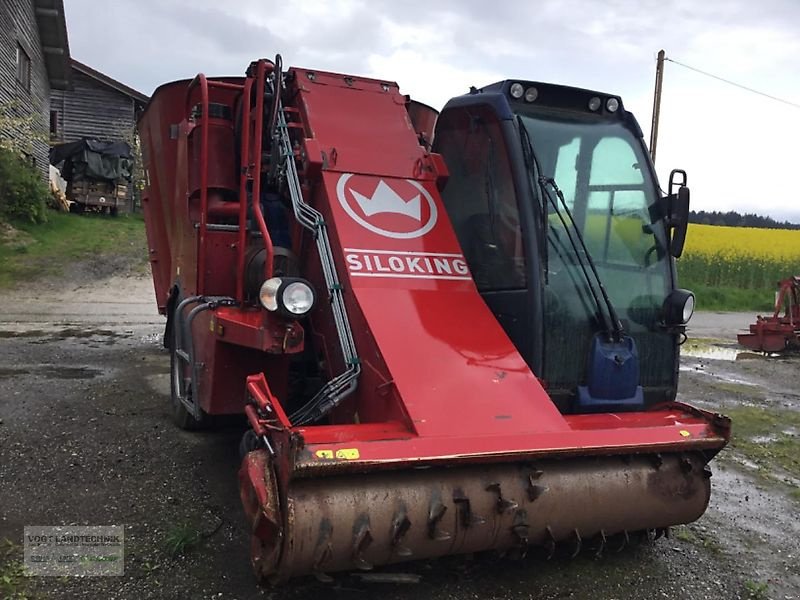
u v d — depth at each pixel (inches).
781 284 546.3
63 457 201.0
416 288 159.2
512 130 168.7
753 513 196.9
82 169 853.8
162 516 167.3
